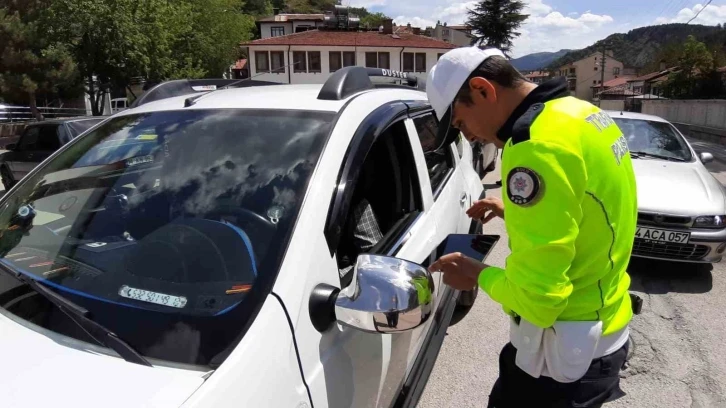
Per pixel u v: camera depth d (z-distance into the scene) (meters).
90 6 22.02
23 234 1.82
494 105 1.41
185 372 1.23
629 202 1.40
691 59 33.62
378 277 1.42
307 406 1.35
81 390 1.18
